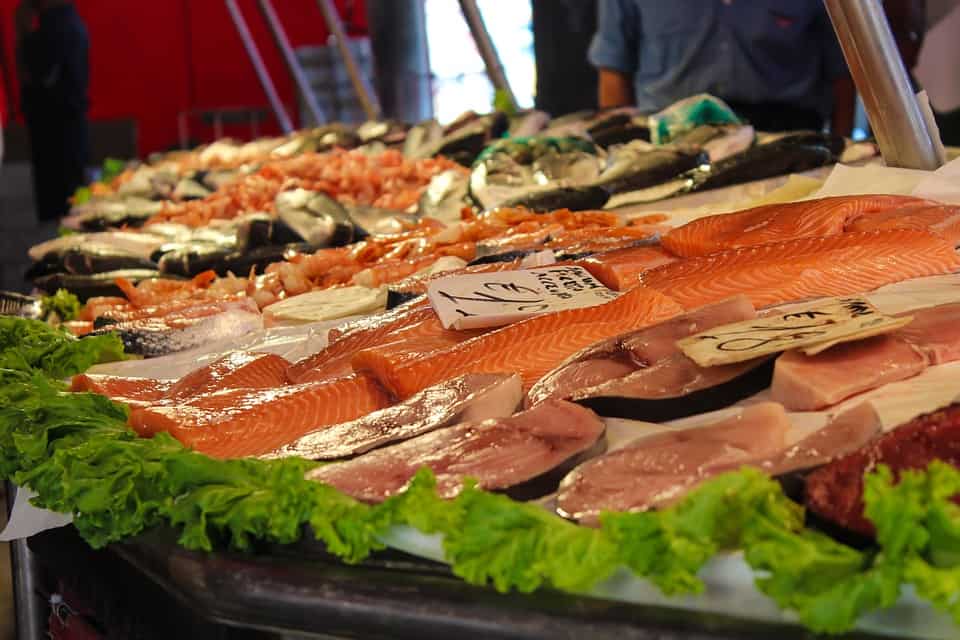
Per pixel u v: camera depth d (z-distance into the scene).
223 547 1.35
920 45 5.45
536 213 3.45
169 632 1.62
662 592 1.06
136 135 11.90
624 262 2.23
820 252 1.92
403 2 7.92
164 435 1.53
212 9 14.16
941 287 1.80
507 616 1.13
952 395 1.34
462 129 5.00
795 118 5.40
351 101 11.14
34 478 1.59
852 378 1.40
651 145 3.97
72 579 1.98
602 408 1.47
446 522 1.16
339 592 1.22
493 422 1.41
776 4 5.19
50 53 10.49
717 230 2.22
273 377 1.98
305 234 3.44
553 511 1.26
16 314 3.23
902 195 2.32
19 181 10.98
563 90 7.72
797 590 1.00
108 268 3.51
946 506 0.95
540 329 1.77
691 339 1.52
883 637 1.01
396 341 1.96
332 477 1.35
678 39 5.42
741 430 1.28
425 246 2.99
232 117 13.07
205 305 2.62
